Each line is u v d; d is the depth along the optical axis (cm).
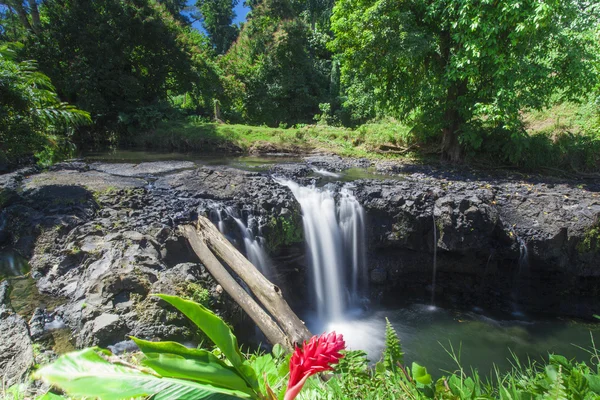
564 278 791
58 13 1627
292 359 137
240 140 1455
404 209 789
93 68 1631
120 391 134
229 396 143
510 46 1031
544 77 994
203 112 2180
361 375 215
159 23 1802
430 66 1217
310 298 782
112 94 1714
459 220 762
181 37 1969
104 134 1652
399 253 834
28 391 305
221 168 970
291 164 1176
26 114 695
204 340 438
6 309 445
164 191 748
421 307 806
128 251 524
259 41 2516
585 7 1213
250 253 668
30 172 880
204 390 142
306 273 778
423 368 187
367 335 688
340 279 816
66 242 568
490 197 838
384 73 1212
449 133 1262
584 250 746
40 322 437
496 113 1045
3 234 618
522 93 1031
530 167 1180
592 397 162
